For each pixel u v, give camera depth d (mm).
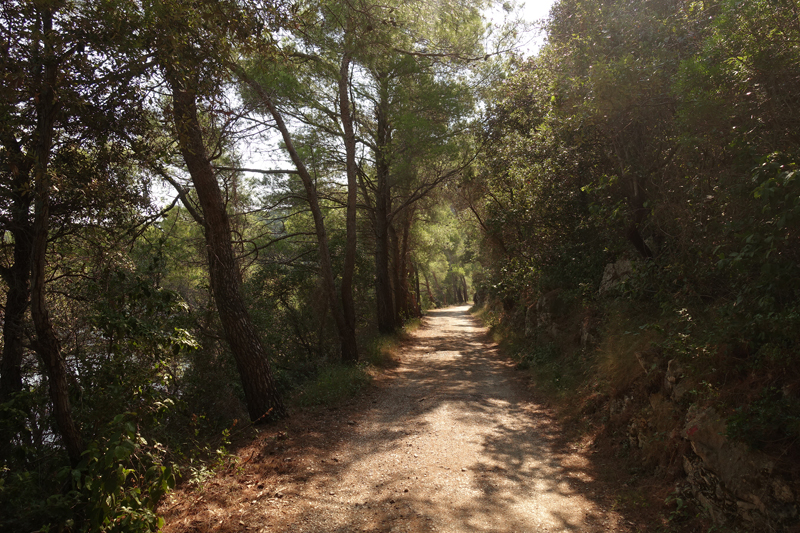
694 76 4949
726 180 5016
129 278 6105
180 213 11383
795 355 3885
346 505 4621
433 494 4816
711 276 5863
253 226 13930
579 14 7754
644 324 6980
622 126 7453
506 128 14305
